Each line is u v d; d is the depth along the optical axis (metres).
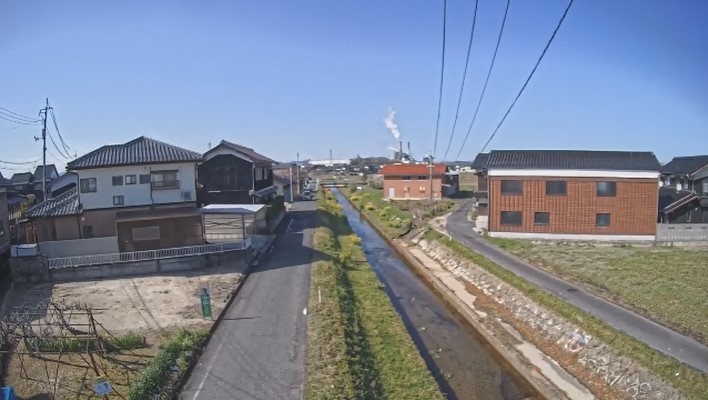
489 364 18.23
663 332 16.61
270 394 13.48
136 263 26.95
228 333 18.12
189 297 22.67
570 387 15.62
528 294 22.16
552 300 20.50
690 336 16.25
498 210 37.03
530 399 15.63
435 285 28.28
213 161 43.03
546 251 31.17
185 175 30.94
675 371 13.77
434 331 21.67
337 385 13.95
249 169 43.28
